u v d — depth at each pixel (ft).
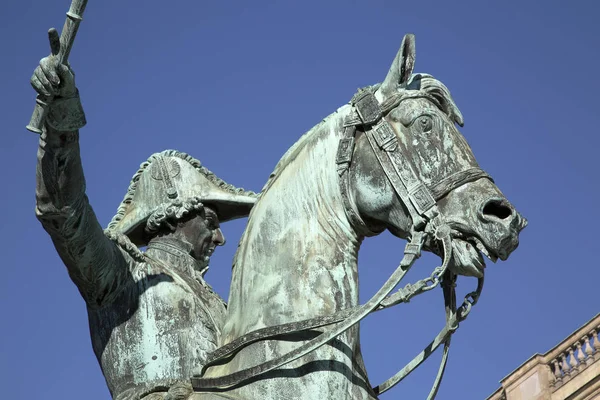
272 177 26.16
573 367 76.84
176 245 29.63
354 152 25.40
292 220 25.32
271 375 24.13
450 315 25.53
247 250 25.62
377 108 25.52
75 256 26.40
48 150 24.80
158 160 30.42
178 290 27.94
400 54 25.76
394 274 24.34
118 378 27.30
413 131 25.26
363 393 24.56
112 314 27.58
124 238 28.07
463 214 24.57
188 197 30.01
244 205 30.50
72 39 23.58
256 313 24.84
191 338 27.40
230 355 24.89
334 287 24.73
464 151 25.23
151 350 27.27
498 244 24.26
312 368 24.20
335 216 25.23
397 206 24.89
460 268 24.57
